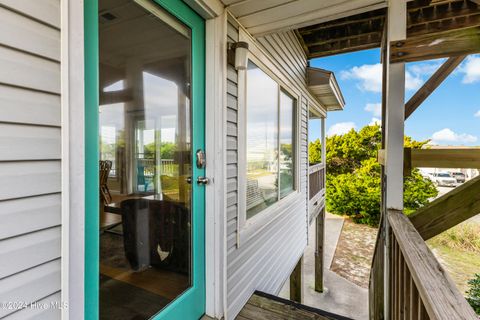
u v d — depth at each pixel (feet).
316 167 19.66
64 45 2.59
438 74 6.97
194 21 5.16
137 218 4.00
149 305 4.21
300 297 16.07
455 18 10.27
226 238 5.89
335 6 5.60
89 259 3.11
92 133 3.13
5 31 2.19
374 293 8.33
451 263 22.41
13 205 2.25
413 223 4.93
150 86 4.19
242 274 6.95
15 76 2.25
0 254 2.19
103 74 3.35
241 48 5.89
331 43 14.49
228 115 6.10
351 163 45.34
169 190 4.67
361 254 27.25
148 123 4.18
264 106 8.87
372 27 12.67
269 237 9.30
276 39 9.78
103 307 3.41
